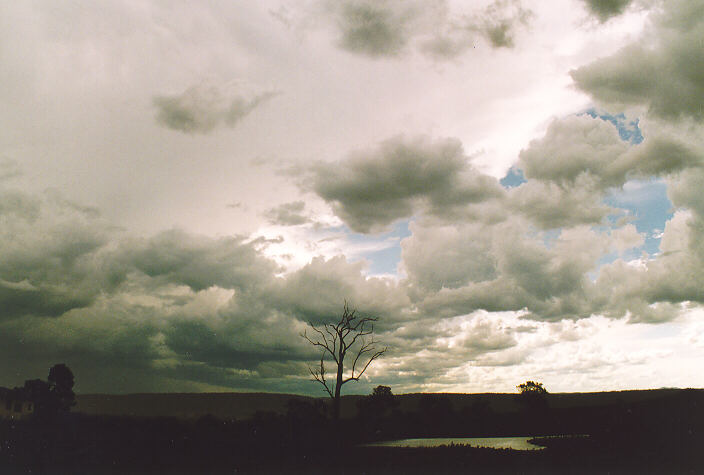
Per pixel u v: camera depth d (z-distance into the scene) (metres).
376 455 43.09
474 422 92.38
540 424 88.31
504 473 32.16
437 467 35.53
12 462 36.97
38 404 48.12
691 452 39.09
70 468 35.84
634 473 30.86
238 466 37.31
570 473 31.34
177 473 34.69
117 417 50.91
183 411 92.19
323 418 51.44
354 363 52.31
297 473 34.06
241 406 107.38
